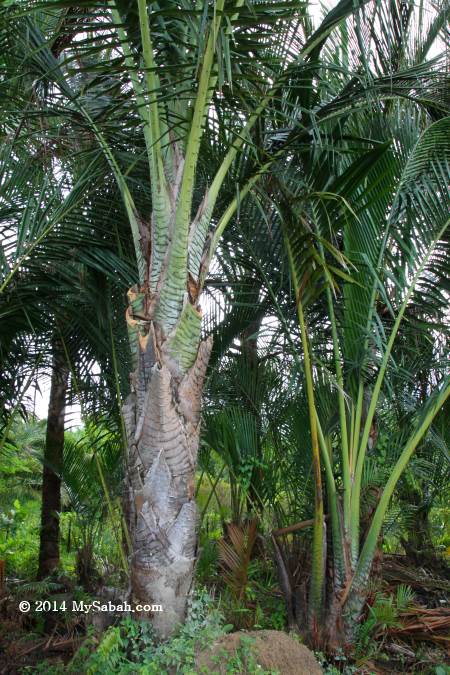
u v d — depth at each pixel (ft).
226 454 19.39
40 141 16.24
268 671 11.64
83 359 19.26
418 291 16.39
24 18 13.12
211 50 10.69
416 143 16.05
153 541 12.03
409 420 18.37
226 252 17.88
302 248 14.74
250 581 18.13
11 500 35.55
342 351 17.15
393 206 15.71
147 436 12.07
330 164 15.15
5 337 17.13
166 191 12.60
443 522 30.53
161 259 12.55
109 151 13.73
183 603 12.32
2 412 18.83
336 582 15.35
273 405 20.21
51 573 20.30
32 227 14.10
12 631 16.30
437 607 19.51
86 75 17.42
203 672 11.34
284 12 10.94
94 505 21.58
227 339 19.76
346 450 15.85
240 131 13.70
